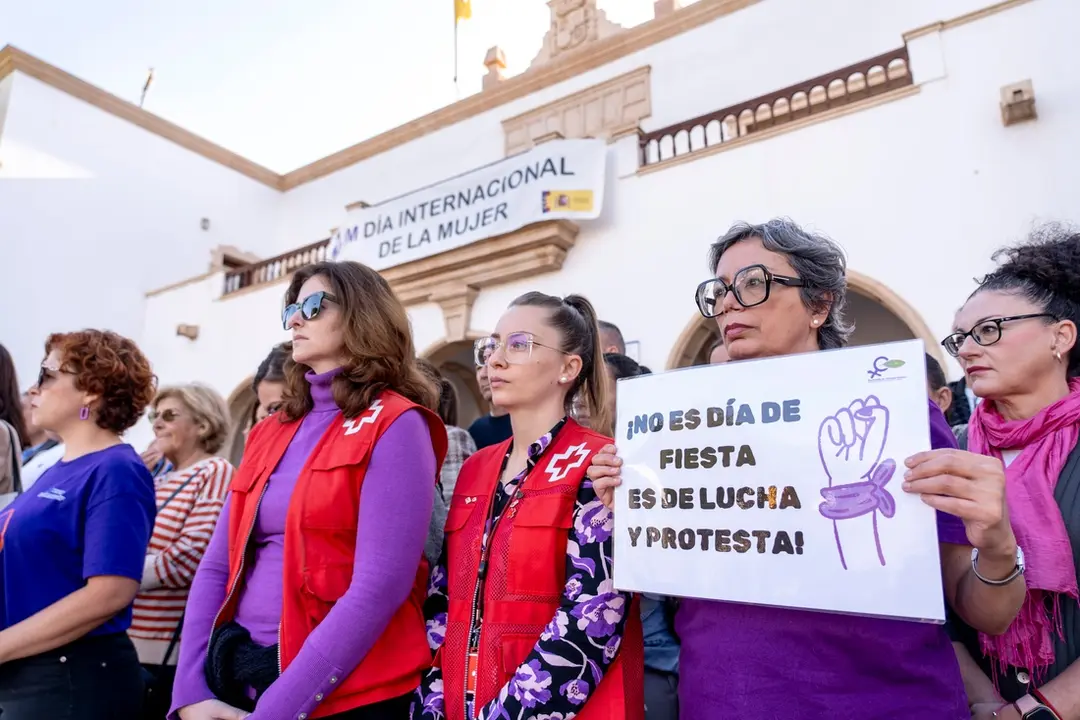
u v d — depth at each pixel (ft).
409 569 4.71
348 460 4.91
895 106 20.04
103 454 6.55
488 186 26.94
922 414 3.63
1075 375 5.57
